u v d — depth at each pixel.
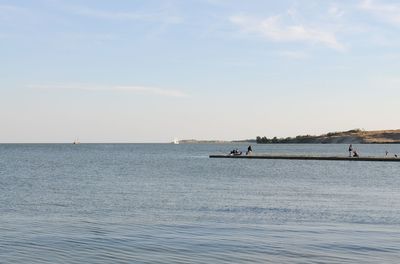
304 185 51.94
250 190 46.25
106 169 82.06
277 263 16.52
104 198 39.00
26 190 45.62
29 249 18.30
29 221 25.91
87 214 29.73
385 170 77.31
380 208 32.97
